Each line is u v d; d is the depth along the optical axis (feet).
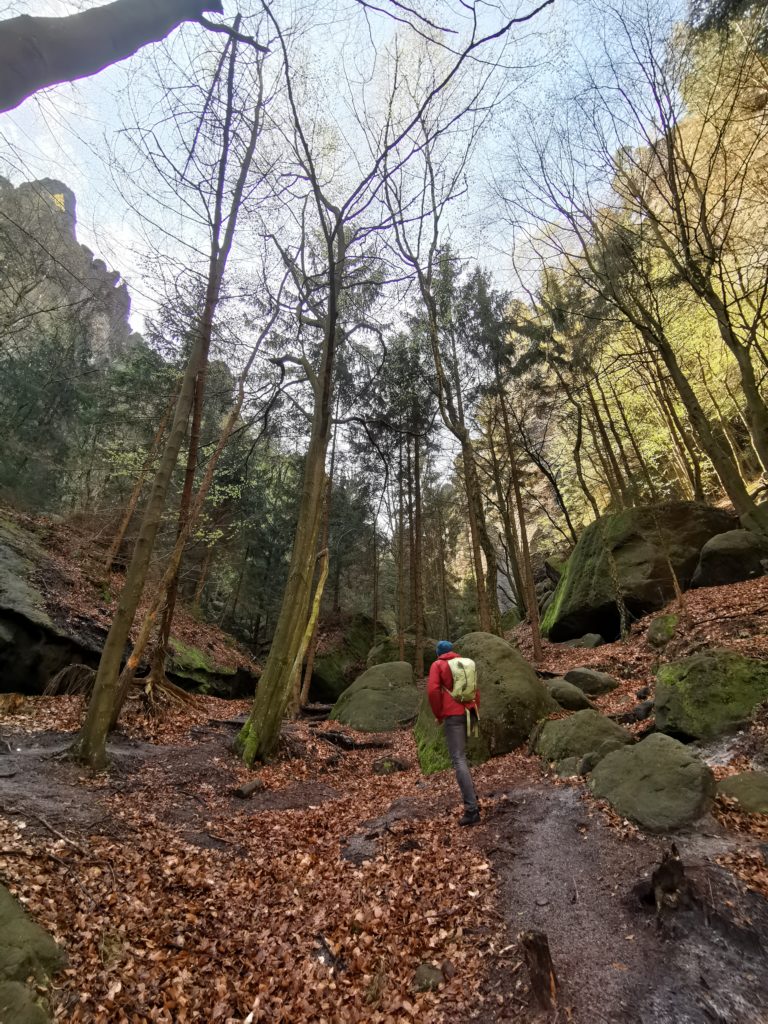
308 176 23.08
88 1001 9.20
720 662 20.31
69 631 34.06
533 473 74.02
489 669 25.39
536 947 9.63
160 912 12.30
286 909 13.20
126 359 61.87
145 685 32.45
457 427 51.21
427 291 48.80
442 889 13.37
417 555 61.21
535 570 96.02
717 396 62.90
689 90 33.55
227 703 42.63
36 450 62.03
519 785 18.85
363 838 17.17
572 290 52.42
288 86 14.80
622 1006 9.04
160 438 50.39
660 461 80.48
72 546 46.55
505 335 56.70
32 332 52.19
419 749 26.48
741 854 12.13
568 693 27.58
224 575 80.43
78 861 13.28
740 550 41.75
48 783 18.33
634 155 34.96
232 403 40.78
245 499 62.90
